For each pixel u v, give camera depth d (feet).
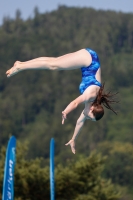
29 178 182.09
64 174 185.78
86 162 190.70
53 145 114.62
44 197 186.50
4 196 93.25
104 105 84.53
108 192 190.49
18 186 182.60
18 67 85.20
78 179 188.24
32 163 192.54
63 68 85.20
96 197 188.44
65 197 188.55
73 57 84.89
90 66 84.74
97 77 84.69
